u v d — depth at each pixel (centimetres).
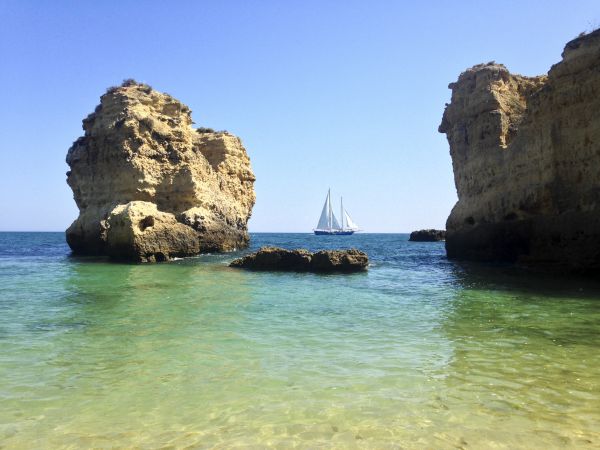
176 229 3453
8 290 1734
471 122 3309
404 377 784
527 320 1241
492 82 3194
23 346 959
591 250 2102
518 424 616
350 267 2542
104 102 3931
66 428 601
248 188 5209
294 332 1100
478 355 911
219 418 630
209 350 940
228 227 4303
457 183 3600
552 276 2234
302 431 595
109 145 3738
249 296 1661
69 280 2058
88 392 716
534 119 2534
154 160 3756
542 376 790
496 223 2925
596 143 2088
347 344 991
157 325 1163
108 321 1203
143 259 3109
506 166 2839
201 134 5075
